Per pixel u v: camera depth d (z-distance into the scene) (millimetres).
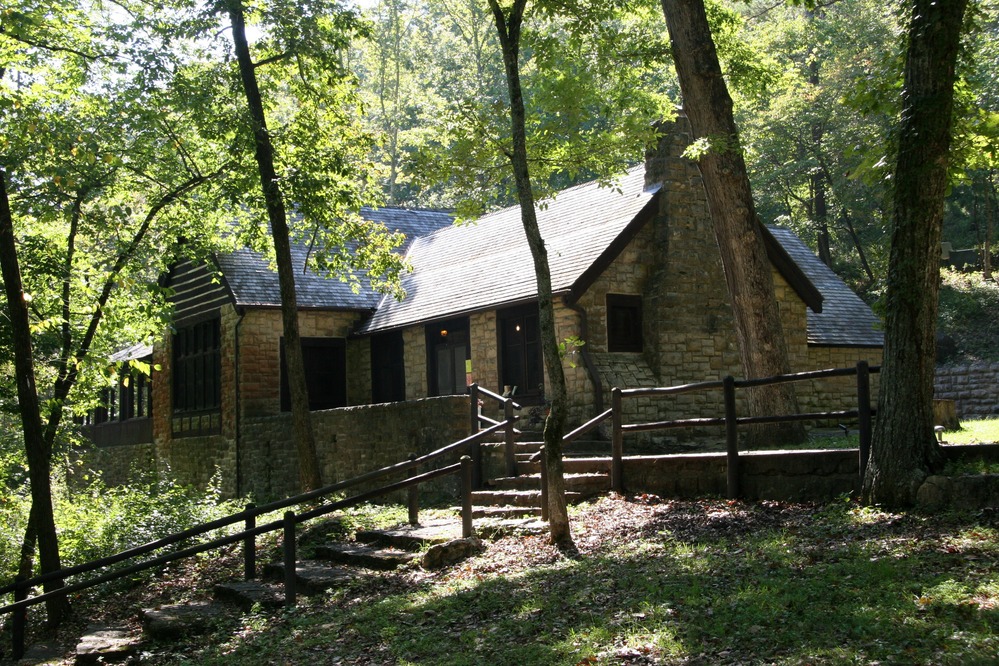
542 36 11680
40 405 15164
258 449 22000
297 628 8977
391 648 7570
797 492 10391
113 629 10609
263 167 16641
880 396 9359
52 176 15656
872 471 9312
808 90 36688
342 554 11750
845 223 40625
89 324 17047
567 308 18203
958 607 6180
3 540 15508
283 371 23359
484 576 9578
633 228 18594
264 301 22859
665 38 16406
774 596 7023
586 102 11586
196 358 25547
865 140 12117
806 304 20984
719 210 15250
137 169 17281
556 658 6492
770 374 14984
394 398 23188
